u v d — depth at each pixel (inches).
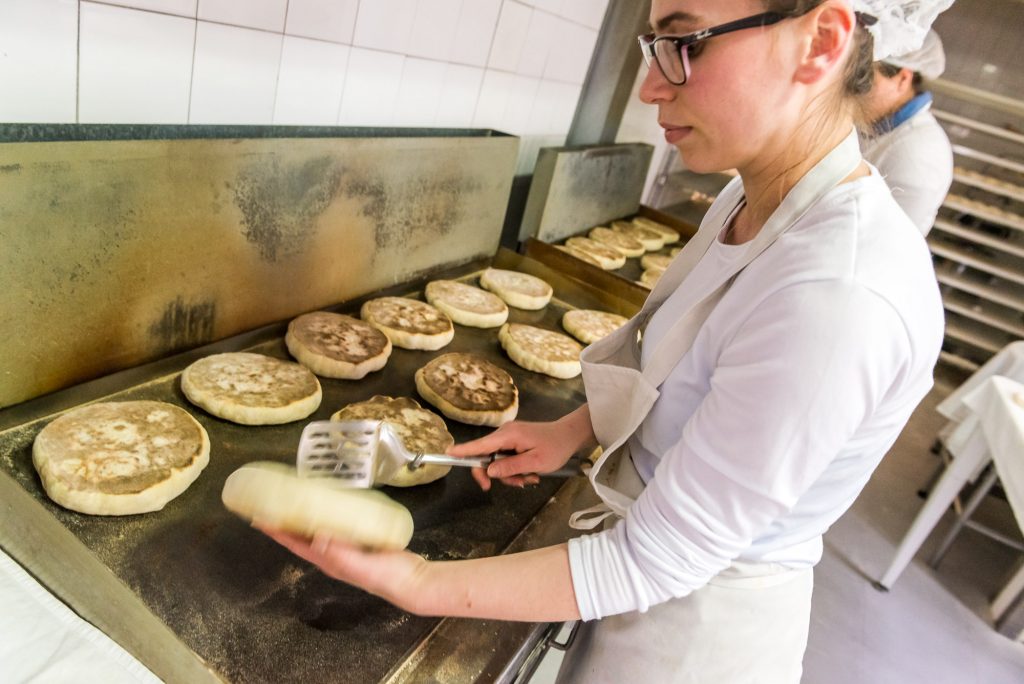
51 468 36.0
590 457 48.2
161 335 46.7
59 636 30.5
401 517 29.1
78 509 35.1
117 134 43.9
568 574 26.8
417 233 68.2
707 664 34.3
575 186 93.6
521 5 76.6
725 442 24.0
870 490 138.3
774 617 33.9
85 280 39.9
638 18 99.3
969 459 101.7
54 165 35.7
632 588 26.1
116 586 29.7
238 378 48.3
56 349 40.1
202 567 34.2
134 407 42.9
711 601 33.6
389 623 33.4
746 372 23.9
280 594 33.6
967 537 131.4
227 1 46.1
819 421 22.1
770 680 35.4
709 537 24.4
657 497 25.7
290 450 44.9
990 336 185.9
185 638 30.1
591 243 97.1
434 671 31.8
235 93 50.0
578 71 95.5
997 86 157.6
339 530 26.3
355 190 57.4
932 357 24.1
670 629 34.7
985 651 103.6
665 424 33.2
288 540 27.0
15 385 38.8
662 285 41.0
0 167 33.4
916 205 85.0
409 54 64.0
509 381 59.1
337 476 32.8
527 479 41.5
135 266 42.6
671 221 118.2
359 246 61.2
